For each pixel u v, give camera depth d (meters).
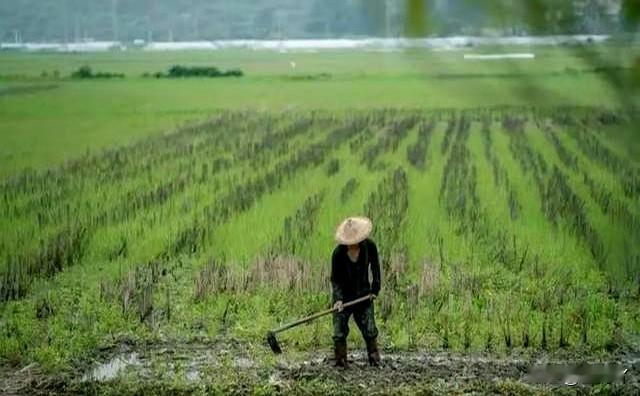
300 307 16.11
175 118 55.88
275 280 17.44
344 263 12.89
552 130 42.94
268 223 23.31
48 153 39.22
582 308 15.59
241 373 13.11
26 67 110.25
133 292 16.94
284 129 47.97
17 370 13.56
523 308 15.75
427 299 16.48
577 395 12.12
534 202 25.81
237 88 79.94
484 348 14.23
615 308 15.60
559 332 14.71
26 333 14.81
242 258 19.97
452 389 12.34
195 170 33.53
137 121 54.16
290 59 127.31
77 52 154.75
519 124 47.59
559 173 29.73
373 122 50.62
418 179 30.28
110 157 37.22
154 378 13.02
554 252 19.64
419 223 22.94
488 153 36.72
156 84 84.25
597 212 23.14
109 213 24.66
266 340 14.61
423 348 14.25
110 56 140.25
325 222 23.17
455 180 29.61
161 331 15.26
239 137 44.62
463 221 23.00
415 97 69.12
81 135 46.81
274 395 12.16
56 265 19.30
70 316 15.86
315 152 37.03
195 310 16.22
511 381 12.52
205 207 25.58
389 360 13.62
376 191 27.72
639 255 7.33
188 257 20.42
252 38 190.38
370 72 96.00
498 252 19.62
